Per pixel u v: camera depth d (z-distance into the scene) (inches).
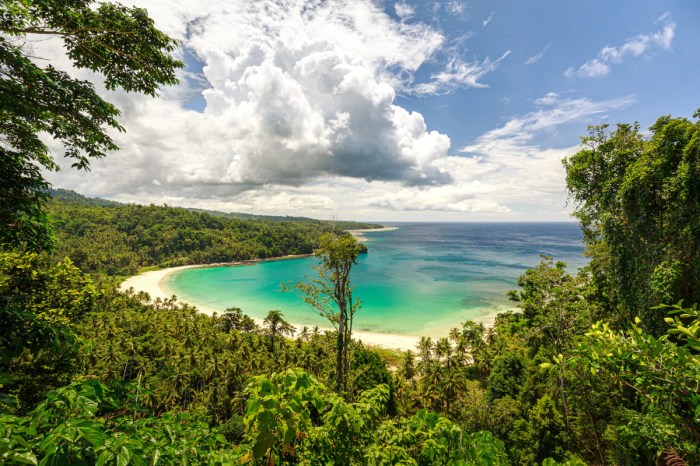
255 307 4015.8
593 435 671.8
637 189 601.0
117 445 81.5
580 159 793.6
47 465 73.2
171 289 4948.3
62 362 432.8
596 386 594.2
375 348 2500.0
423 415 148.3
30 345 170.4
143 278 5629.9
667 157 553.9
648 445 216.1
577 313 872.3
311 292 823.1
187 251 7514.8
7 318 166.9
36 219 319.9
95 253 5851.4
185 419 129.5
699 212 497.0
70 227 6584.6
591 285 900.6
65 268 502.0
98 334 2319.1
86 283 521.0
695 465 154.7
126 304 3415.4
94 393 102.7
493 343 2069.4
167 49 337.7
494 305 3636.8
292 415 118.3
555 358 176.9
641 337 142.5
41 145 353.4
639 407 534.6
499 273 5433.1
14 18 265.1
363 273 5684.1
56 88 305.4
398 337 2785.4
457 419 1206.3
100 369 1873.8
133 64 331.3
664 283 529.7
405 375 1939.0
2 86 253.9
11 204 280.2
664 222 575.2
